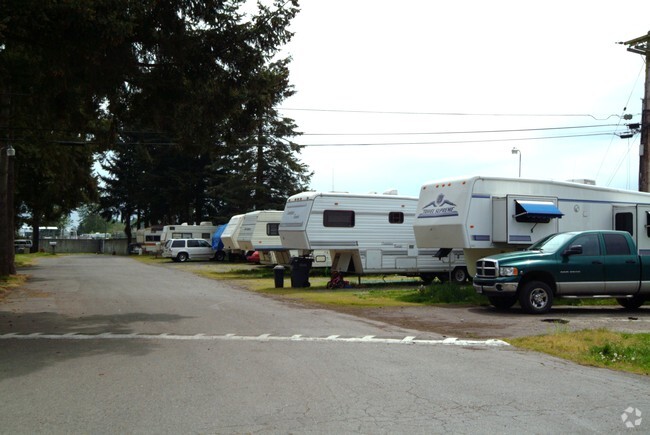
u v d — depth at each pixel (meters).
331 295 18.50
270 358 8.27
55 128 17.92
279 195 48.31
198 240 46.59
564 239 13.66
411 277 26.94
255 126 14.15
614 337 9.50
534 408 5.75
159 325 11.73
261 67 13.40
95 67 11.55
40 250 79.00
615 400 6.05
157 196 61.25
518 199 17.28
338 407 5.79
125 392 6.43
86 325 11.75
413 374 7.24
